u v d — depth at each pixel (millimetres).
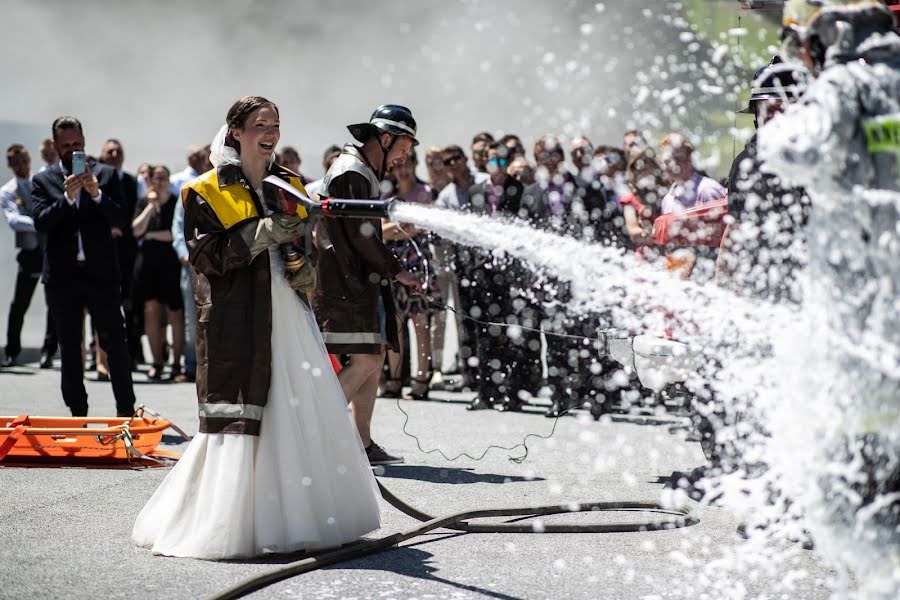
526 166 11891
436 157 13297
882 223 4055
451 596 5207
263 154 6004
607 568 5707
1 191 15234
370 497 6148
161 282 14375
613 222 11117
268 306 5883
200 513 5863
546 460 8852
